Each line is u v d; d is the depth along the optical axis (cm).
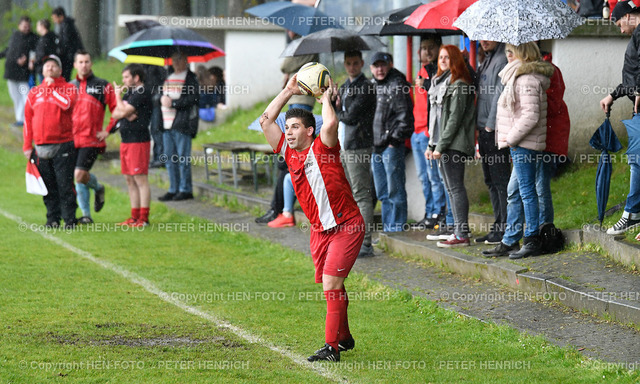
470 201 3800
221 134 6562
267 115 2122
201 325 2473
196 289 2969
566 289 2478
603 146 2820
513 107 2805
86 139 4131
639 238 2680
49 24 6862
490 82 3058
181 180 5041
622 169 3397
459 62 3095
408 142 3938
